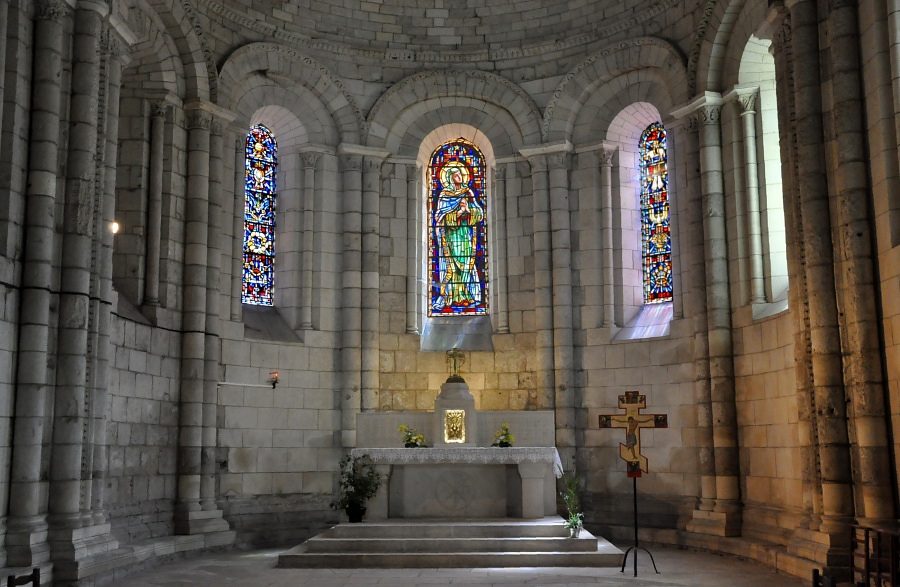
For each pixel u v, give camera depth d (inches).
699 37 850.8
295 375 921.5
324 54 967.0
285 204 966.4
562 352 932.0
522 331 965.2
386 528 727.7
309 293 944.9
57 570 598.9
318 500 912.3
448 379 837.8
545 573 660.7
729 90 829.2
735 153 828.0
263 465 886.4
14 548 586.9
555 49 971.3
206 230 851.4
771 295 789.2
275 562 733.3
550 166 962.1
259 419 890.1
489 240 1011.3
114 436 738.8
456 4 1002.1
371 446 848.9
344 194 970.1
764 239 802.2
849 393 614.5
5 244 606.5
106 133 693.9
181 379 824.9
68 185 650.8
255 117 962.7
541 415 843.4
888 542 514.9
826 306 626.5
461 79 985.5
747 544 733.9
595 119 962.1
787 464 732.7
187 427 816.9
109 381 733.3
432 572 667.4
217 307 857.5
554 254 949.2
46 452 620.7
